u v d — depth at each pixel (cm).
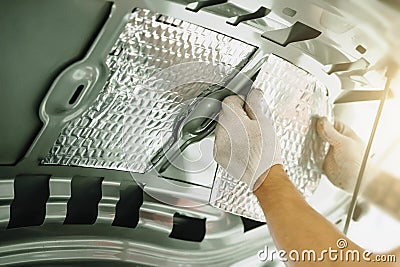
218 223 116
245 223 118
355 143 111
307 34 93
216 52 94
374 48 94
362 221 120
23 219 102
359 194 117
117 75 93
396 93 103
